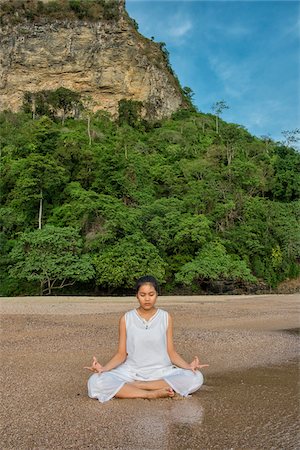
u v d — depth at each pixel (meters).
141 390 5.49
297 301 25.62
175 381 5.57
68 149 47.41
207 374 7.00
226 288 40.41
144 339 5.74
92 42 86.75
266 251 44.50
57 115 79.06
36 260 35.06
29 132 52.97
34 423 4.63
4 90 84.75
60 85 85.50
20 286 36.81
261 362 7.98
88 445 4.05
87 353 8.71
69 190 42.59
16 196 42.28
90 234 37.75
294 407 5.18
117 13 89.56
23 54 85.62
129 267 35.16
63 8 89.19
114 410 5.06
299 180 56.38
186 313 17.56
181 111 89.81
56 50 86.12
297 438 4.21
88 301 24.88
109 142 61.88
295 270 46.31
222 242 42.00
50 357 8.27
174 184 51.94
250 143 72.12
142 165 54.59
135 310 5.92
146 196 47.84
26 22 87.44
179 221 40.97
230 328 12.94
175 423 4.64
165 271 38.81
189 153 64.00
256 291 41.62
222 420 4.72
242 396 5.66
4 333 11.31
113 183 45.59
